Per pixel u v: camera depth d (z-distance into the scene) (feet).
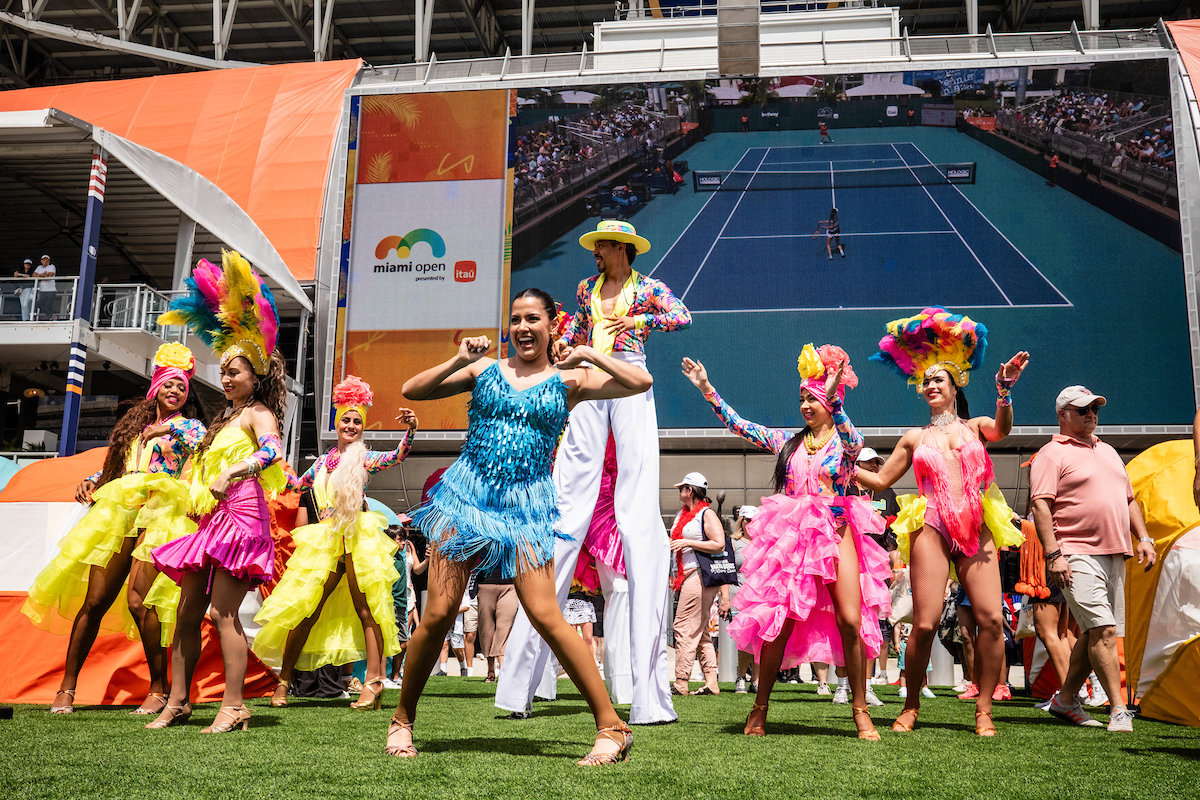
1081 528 13.61
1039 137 54.75
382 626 14.79
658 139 57.06
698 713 14.97
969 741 11.01
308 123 67.21
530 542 8.56
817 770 8.27
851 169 55.77
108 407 45.78
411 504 55.52
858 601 11.83
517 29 108.37
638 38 63.52
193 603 11.28
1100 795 7.20
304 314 56.49
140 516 12.75
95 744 9.13
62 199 52.08
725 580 21.53
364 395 16.06
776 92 56.95
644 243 13.98
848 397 52.60
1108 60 54.65
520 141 57.47
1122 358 51.37
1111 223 53.06
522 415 8.86
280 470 12.15
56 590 12.85
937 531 12.44
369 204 57.52
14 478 18.45
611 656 14.43
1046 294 52.60
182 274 47.91
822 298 54.03
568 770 7.90
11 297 42.75
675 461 53.98
